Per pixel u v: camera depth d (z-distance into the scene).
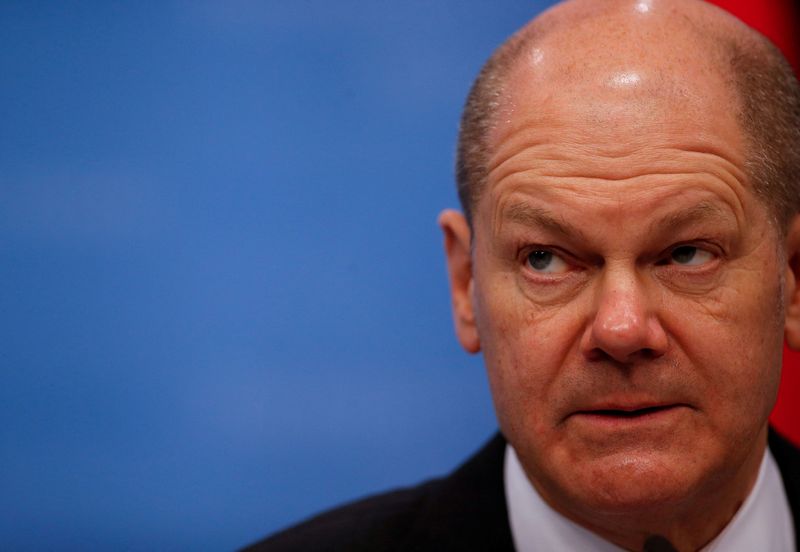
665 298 4.73
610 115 4.74
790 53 9.77
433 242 10.64
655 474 4.75
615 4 5.16
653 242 4.68
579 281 4.84
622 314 4.59
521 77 5.08
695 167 4.69
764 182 4.89
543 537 5.61
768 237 4.90
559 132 4.80
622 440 4.78
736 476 5.25
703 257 4.77
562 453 4.93
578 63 4.91
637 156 4.68
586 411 4.85
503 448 6.02
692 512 5.21
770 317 4.92
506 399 5.09
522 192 4.86
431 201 10.65
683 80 4.80
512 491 5.82
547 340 4.87
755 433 4.97
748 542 5.43
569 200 4.71
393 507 6.53
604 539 5.42
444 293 10.65
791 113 5.13
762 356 4.88
